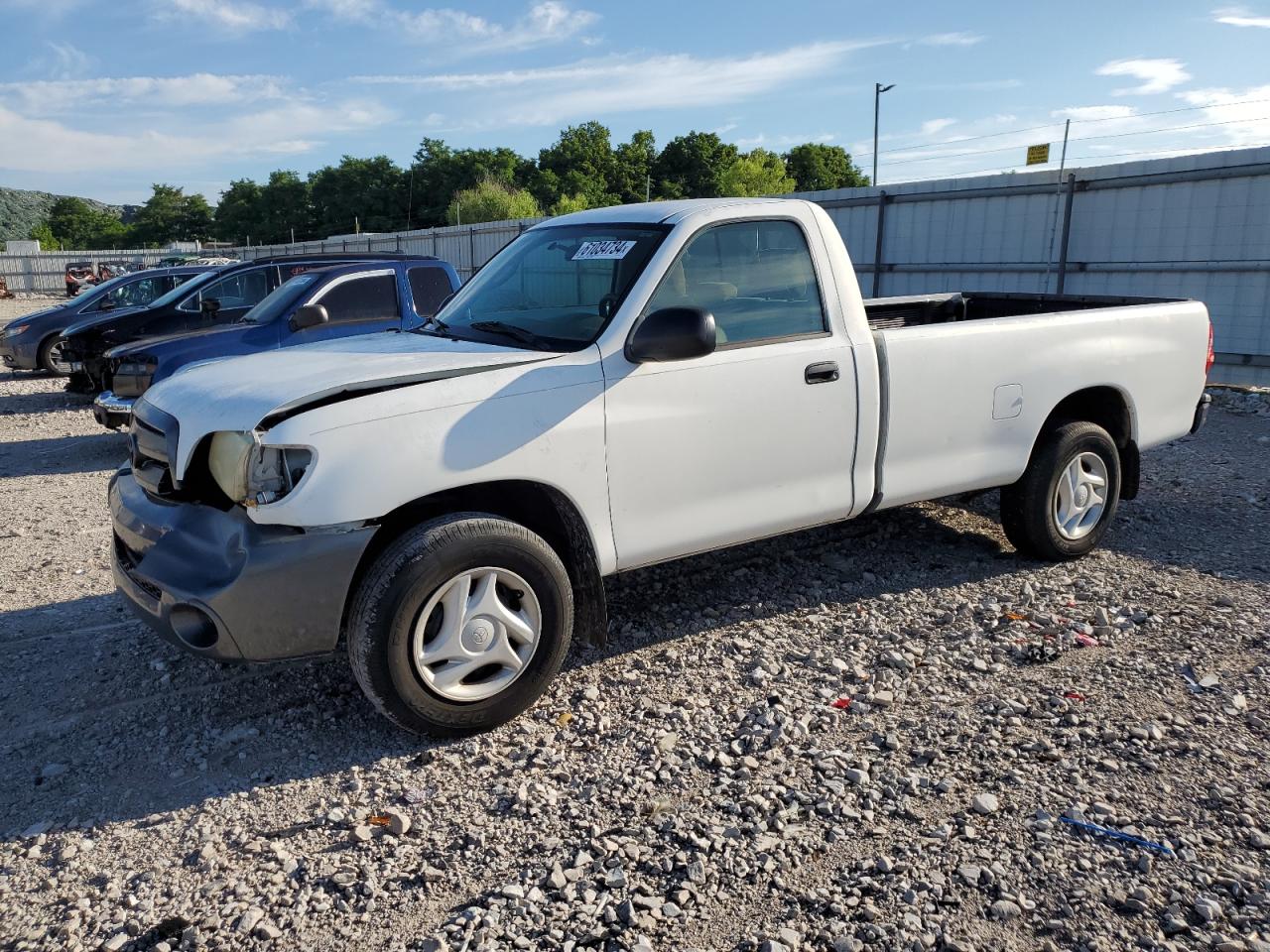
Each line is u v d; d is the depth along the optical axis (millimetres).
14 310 35656
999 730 3619
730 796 3238
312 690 4105
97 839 3107
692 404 4016
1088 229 13125
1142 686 3926
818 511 4492
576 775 3393
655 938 2594
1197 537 5867
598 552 3883
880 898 2725
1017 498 5266
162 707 3988
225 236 130375
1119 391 5480
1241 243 11570
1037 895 2713
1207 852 2877
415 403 3469
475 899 2773
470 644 3576
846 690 3969
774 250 4352
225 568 3373
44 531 6770
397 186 114688
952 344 4754
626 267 4059
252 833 3125
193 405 3646
